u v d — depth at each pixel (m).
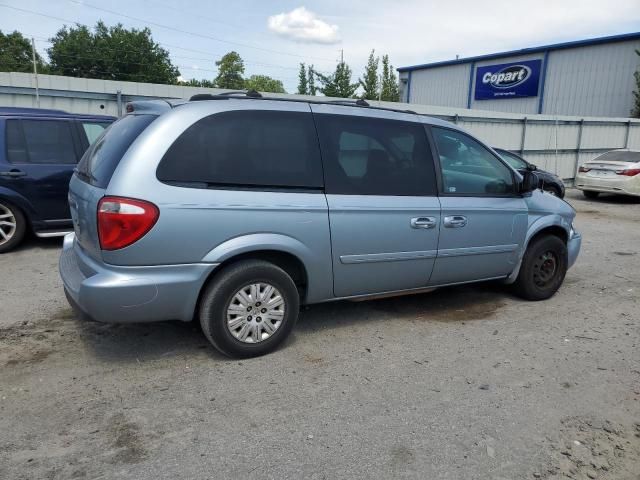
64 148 7.06
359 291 4.35
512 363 4.02
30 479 2.59
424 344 4.34
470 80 33.84
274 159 3.82
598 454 2.94
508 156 12.69
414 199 4.40
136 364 3.82
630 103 26.53
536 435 3.09
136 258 3.38
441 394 3.52
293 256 3.92
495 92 32.53
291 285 3.95
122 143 3.61
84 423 3.07
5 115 6.75
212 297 3.68
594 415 3.32
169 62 72.00
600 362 4.08
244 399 3.38
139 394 3.41
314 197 3.92
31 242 7.45
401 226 4.32
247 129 3.75
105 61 66.75
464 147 4.84
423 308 5.23
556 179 13.37
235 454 2.83
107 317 3.42
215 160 3.61
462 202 4.68
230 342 3.81
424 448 2.92
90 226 3.48
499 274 5.17
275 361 3.92
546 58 29.73
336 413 3.25
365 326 4.69
